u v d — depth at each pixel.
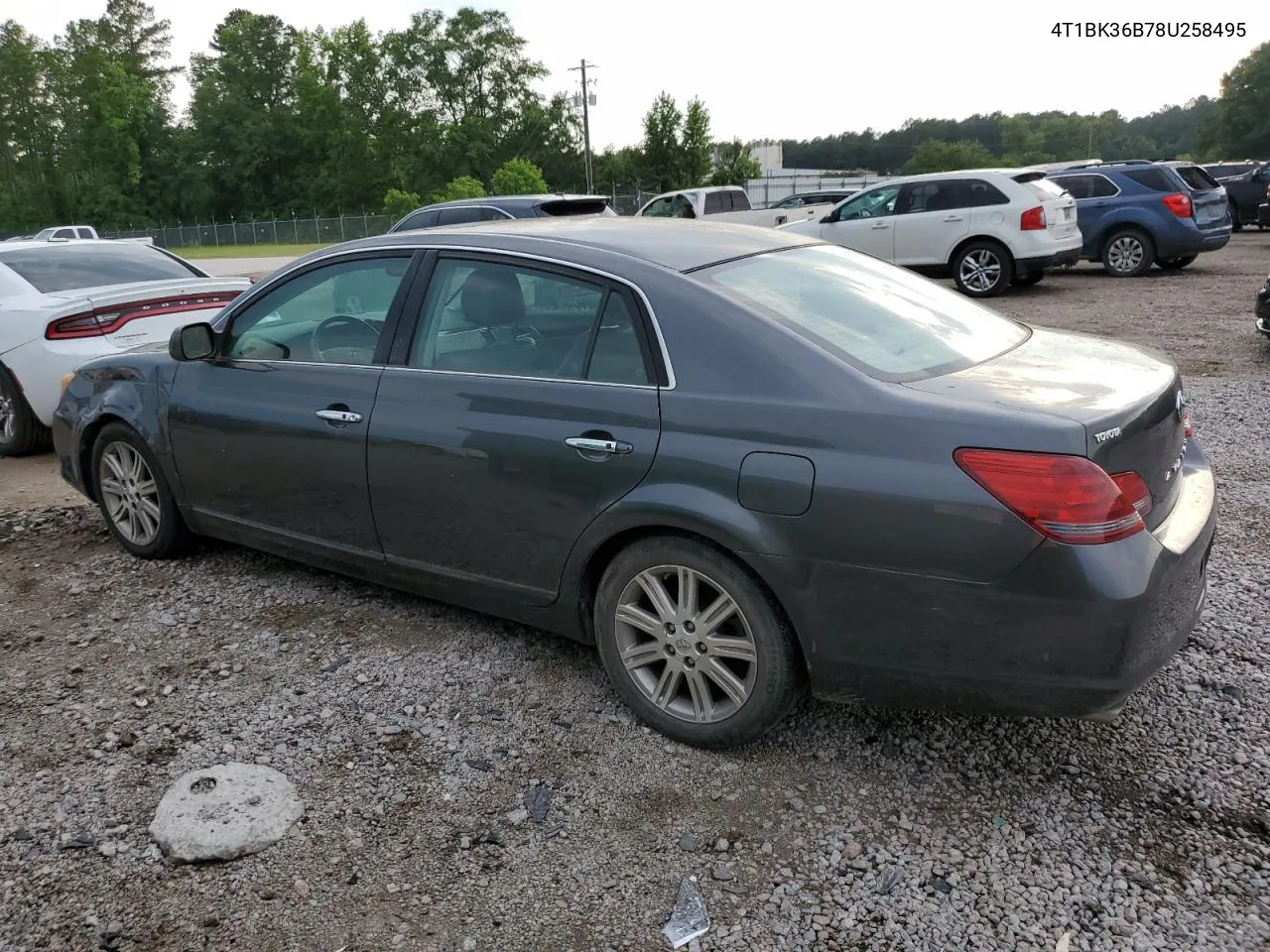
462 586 3.67
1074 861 2.64
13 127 92.25
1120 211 15.66
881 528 2.69
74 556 5.04
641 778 3.07
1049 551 2.52
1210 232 15.84
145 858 2.77
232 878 2.68
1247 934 2.38
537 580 3.43
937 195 14.32
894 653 2.77
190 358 4.21
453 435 3.48
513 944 2.44
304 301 4.06
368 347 3.83
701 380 3.00
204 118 88.69
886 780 3.01
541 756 3.20
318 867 2.72
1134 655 2.58
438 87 84.81
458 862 2.73
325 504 3.97
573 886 2.63
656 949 2.41
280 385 4.06
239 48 91.44
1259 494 5.37
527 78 85.88
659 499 3.00
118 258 7.84
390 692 3.59
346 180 86.62
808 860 2.69
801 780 3.03
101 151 86.06
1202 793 2.90
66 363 6.62
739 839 2.78
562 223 3.95
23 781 3.12
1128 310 12.07
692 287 3.13
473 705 3.50
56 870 2.72
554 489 3.26
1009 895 2.53
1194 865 2.62
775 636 2.94
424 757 3.20
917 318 3.40
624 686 3.33
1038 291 14.59
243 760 3.20
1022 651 2.62
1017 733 3.23
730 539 2.89
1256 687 3.43
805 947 2.40
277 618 4.23
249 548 5.03
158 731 3.38
